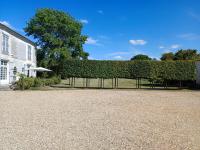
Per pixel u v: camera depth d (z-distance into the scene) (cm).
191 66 2933
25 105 1320
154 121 965
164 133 787
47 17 4753
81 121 938
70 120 952
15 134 741
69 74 3000
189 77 2927
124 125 886
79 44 4988
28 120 939
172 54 6084
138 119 998
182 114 1127
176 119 1011
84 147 636
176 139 721
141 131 807
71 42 4919
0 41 2819
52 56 4741
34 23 4872
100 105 1366
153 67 2944
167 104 1454
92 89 2647
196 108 1315
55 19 4806
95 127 846
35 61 4275
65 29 4847
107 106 1334
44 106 1297
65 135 741
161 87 3155
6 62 3048
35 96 1772
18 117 992
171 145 664
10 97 1677
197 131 821
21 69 3547
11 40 3162
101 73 2959
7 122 898
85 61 2983
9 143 654
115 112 1148
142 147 643
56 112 1121
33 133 756
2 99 1559
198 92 2381
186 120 993
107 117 1024
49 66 4759
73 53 5072
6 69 3059
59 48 4728
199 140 715
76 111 1157
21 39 3538
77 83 3934
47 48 4831
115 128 839
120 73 2953
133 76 2944
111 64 2961
